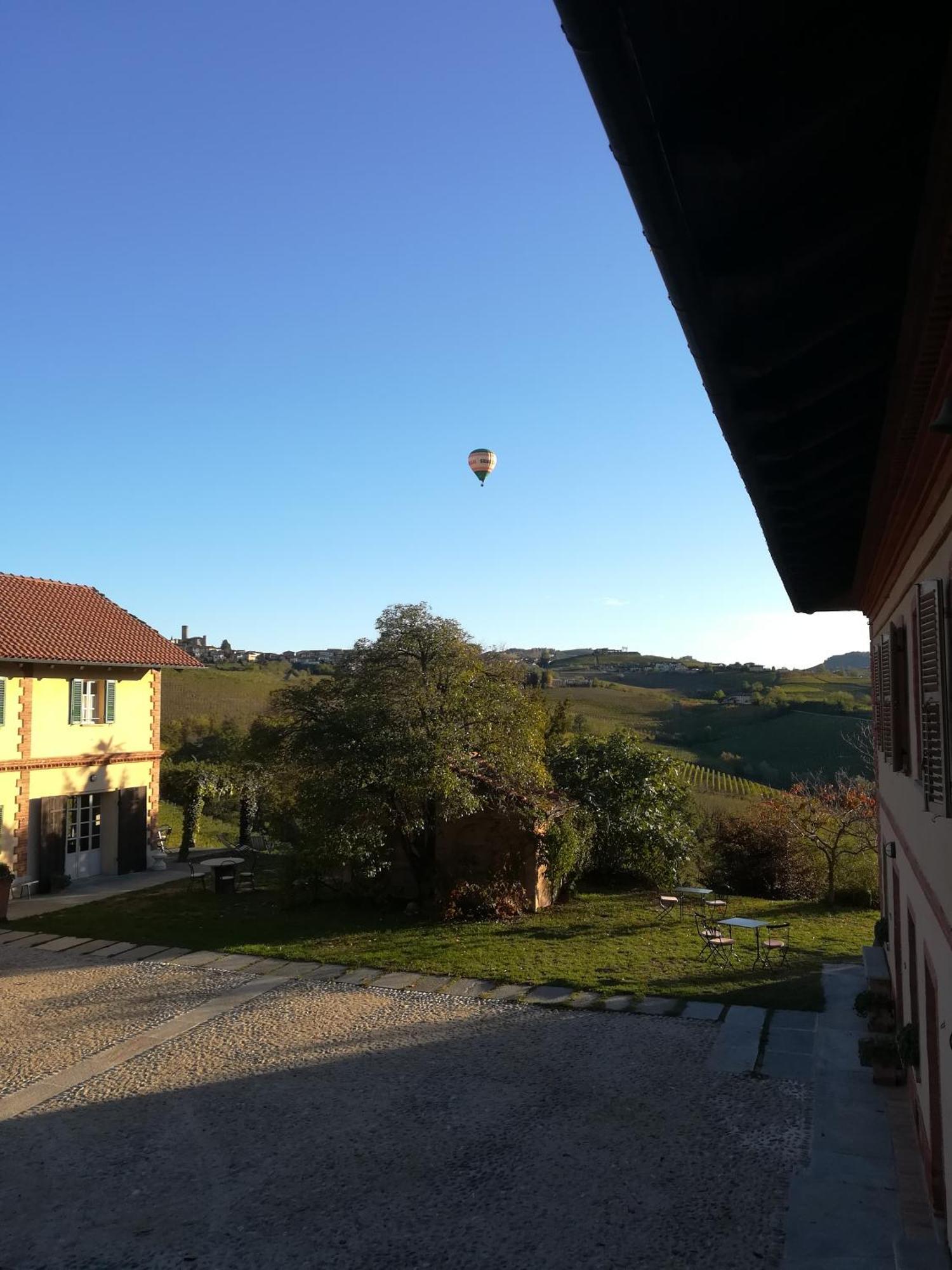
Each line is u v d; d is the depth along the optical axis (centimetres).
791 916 1820
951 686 427
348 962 1427
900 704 710
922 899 613
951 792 428
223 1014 1196
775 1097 908
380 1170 772
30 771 2048
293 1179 761
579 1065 999
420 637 1806
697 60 174
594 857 2114
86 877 2233
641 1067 988
